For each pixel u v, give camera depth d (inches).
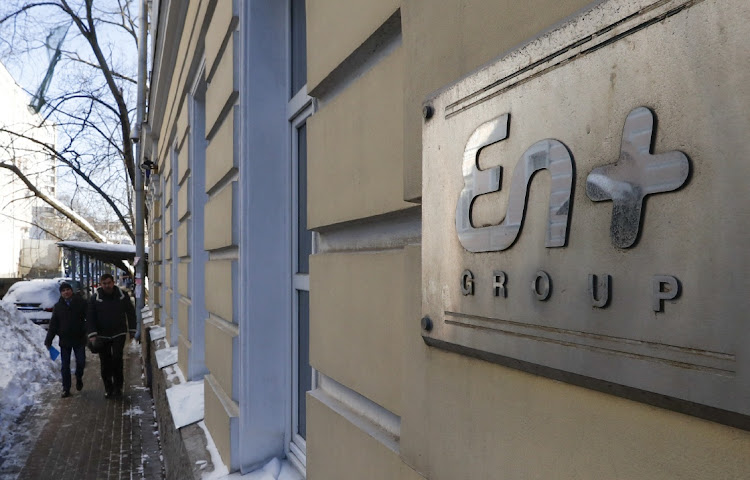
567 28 27.7
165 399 202.1
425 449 43.1
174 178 285.6
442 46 41.0
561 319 27.5
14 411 296.5
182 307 229.0
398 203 51.2
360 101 59.9
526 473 31.9
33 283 660.1
